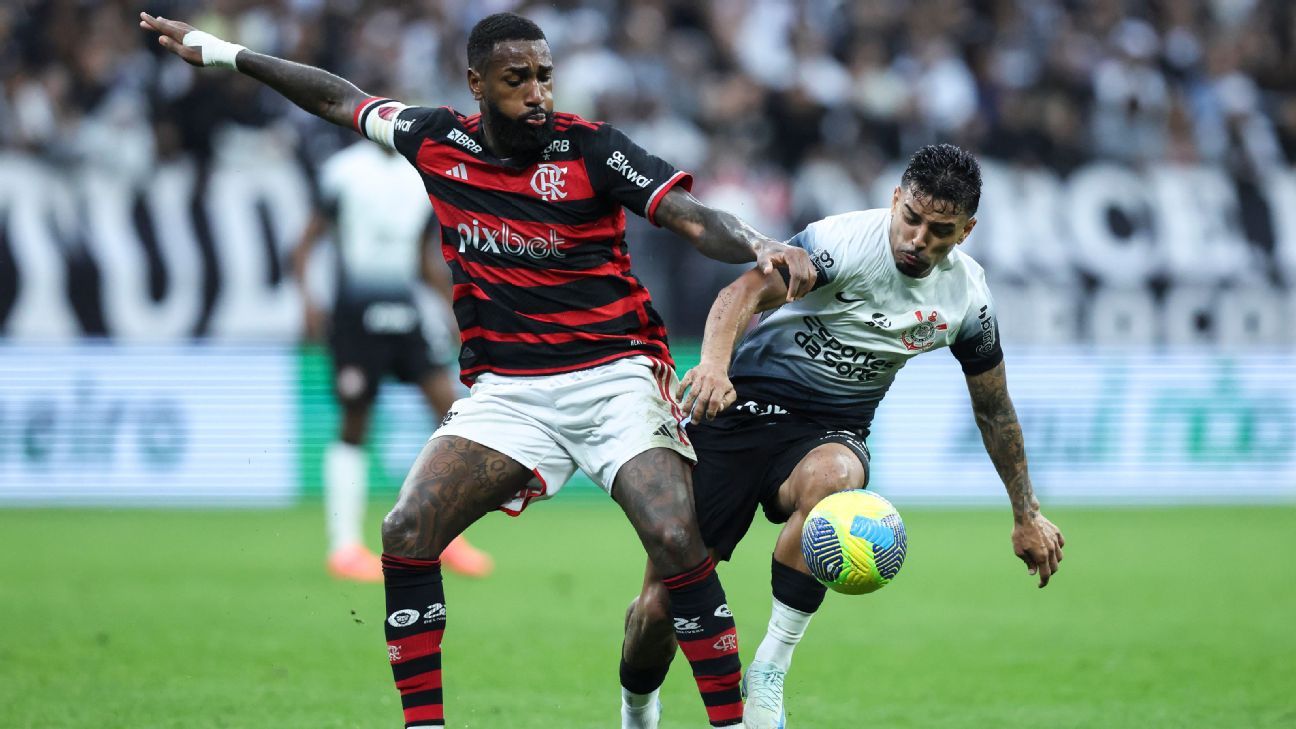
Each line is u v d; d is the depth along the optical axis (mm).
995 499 50406
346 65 52781
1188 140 55188
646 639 16922
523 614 28328
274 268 47562
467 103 52250
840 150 52719
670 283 47562
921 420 49844
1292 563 37562
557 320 16547
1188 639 26453
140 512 46250
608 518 47562
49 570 34094
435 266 34844
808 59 56219
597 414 16469
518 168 16297
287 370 47312
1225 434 52438
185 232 47125
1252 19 62375
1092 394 51406
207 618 27594
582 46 53812
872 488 49438
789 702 20938
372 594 30781
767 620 27859
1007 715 20000
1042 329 51562
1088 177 53219
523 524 45812
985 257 51750
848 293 17359
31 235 46281
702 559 15773
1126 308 52250
